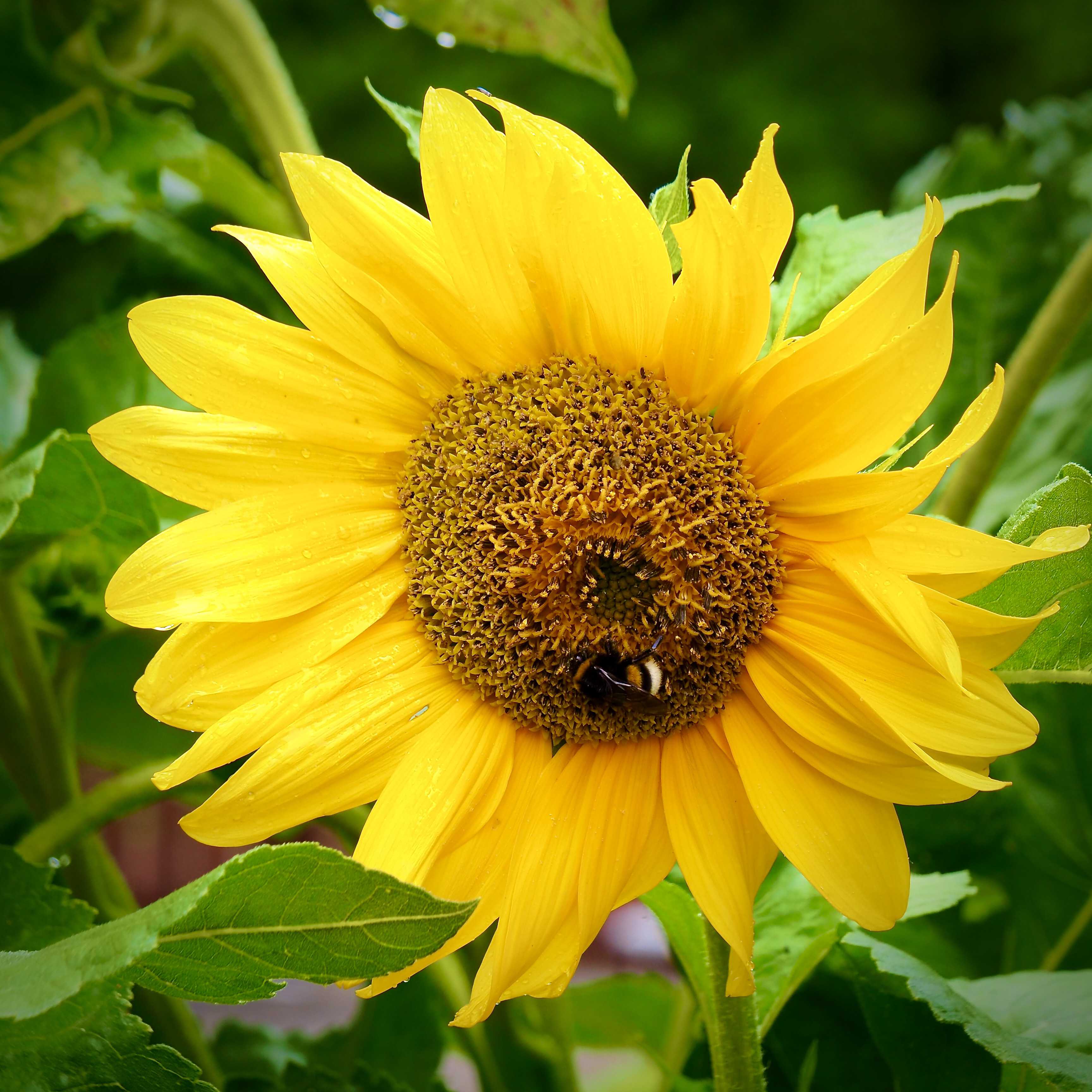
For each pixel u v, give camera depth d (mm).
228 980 512
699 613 557
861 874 539
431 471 568
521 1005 673
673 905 574
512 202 542
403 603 573
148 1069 504
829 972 625
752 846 550
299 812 553
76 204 675
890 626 526
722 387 558
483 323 560
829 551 546
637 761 564
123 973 503
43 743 653
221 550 553
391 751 562
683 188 562
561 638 562
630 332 558
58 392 677
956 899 623
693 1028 670
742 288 540
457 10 696
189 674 552
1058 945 672
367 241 555
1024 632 530
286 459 563
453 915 500
